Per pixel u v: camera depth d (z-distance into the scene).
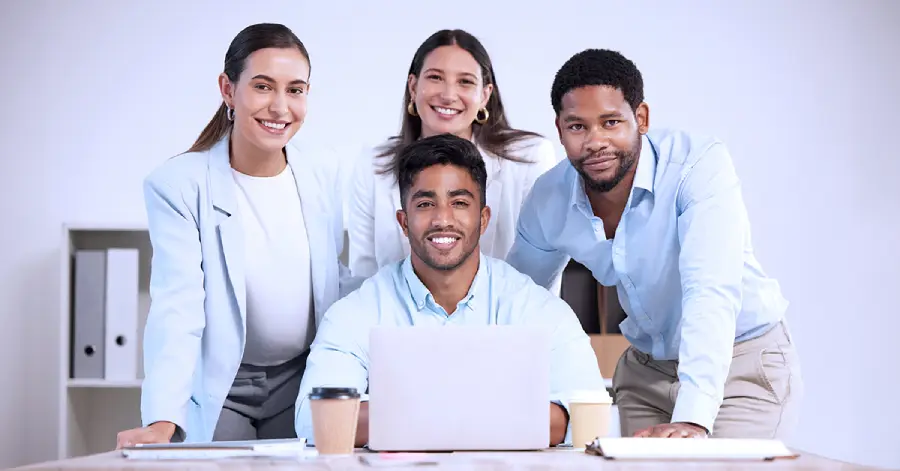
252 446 1.61
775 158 4.04
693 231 2.11
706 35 4.08
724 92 4.06
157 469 1.42
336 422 1.61
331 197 2.47
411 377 1.69
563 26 4.07
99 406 3.75
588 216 2.32
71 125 4.09
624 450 1.52
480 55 2.57
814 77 4.07
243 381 2.41
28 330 4.02
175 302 2.19
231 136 2.37
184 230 2.24
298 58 2.26
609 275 2.40
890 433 3.95
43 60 4.10
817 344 3.98
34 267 4.04
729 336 1.99
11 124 4.08
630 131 2.12
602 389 2.05
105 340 3.60
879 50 4.07
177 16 4.11
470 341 1.69
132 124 4.09
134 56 4.10
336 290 2.44
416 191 2.06
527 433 1.69
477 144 2.67
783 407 2.30
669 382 2.42
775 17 4.09
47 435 3.98
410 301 2.11
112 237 3.81
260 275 2.33
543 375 1.70
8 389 3.99
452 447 1.69
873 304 3.99
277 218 2.36
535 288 2.17
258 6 4.09
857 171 4.04
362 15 4.07
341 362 2.04
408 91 2.64
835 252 4.01
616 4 4.08
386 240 2.67
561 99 2.13
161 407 2.08
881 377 3.97
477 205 2.07
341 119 4.04
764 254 4.02
